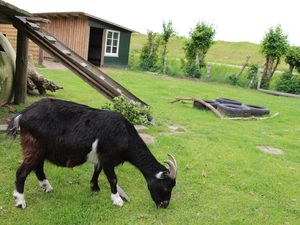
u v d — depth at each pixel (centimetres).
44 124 167
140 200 197
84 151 172
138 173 231
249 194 226
